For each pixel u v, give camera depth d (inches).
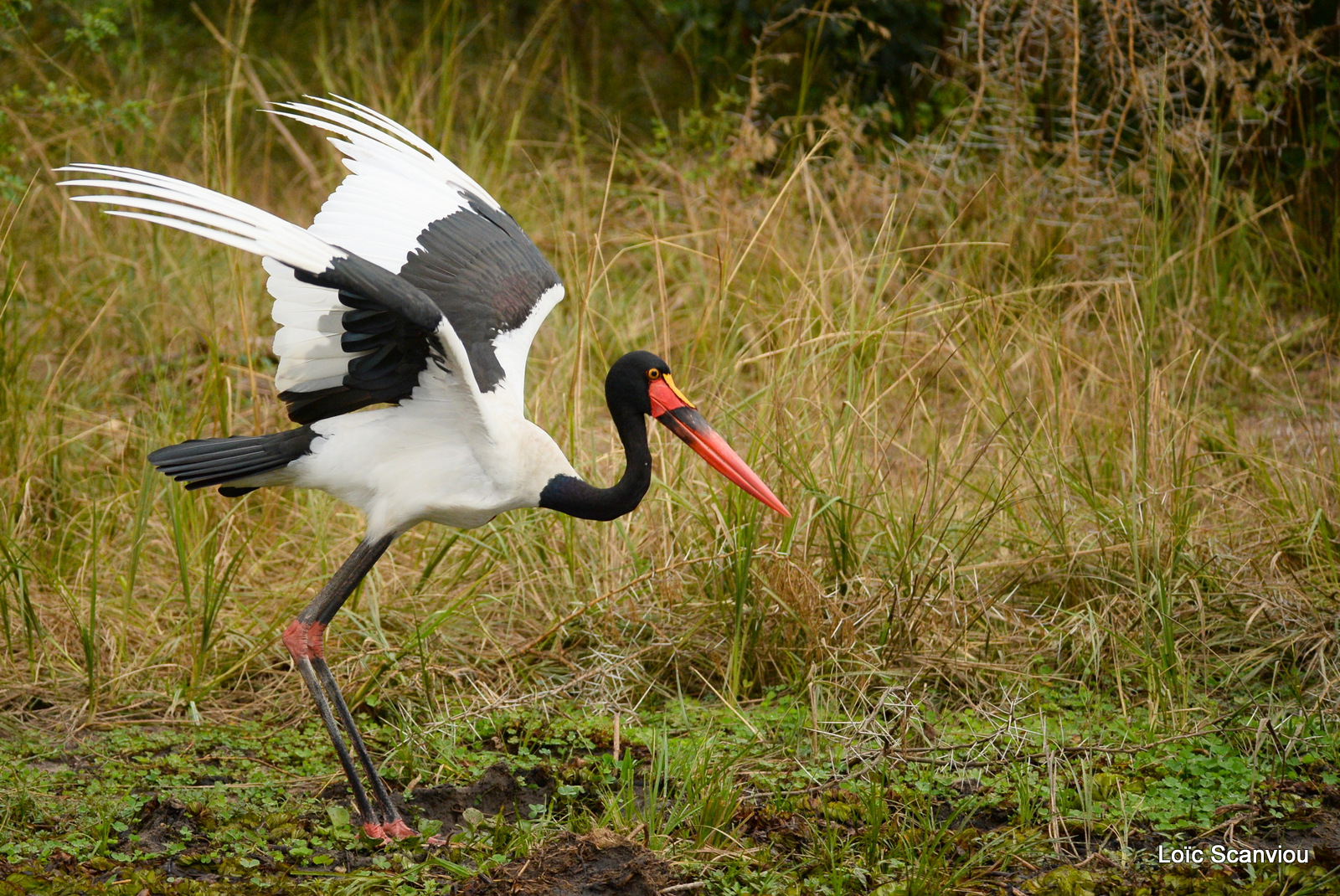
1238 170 631.2
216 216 257.9
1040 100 639.8
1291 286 584.4
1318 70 604.4
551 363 487.8
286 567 414.0
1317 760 308.3
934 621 367.6
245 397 499.2
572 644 382.0
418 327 273.7
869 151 641.0
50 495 429.7
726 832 281.7
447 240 343.9
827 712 336.2
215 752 326.0
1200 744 320.2
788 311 460.4
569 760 315.3
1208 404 499.5
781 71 722.2
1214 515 415.5
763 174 650.2
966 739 325.7
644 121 756.6
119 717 344.5
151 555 414.3
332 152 665.6
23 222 575.2
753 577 370.9
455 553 414.0
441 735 330.0
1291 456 460.8
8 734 330.3
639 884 255.3
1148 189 565.0
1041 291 524.7
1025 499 409.7
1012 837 277.7
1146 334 396.5
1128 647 353.4
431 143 625.6
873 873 264.1
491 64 751.1
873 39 677.3
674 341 520.4
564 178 644.1
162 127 644.7
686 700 358.0
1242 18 596.1
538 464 315.6
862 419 398.6
